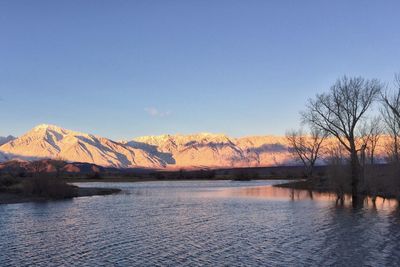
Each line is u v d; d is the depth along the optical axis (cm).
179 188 13175
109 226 4488
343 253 3112
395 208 5928
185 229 4266
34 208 6375
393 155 7575
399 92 6919
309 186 11688
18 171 12812
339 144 9969
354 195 6862
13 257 3080
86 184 16450
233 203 7206
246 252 3191
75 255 3136
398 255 3033
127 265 2858
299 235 3847
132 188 13262
